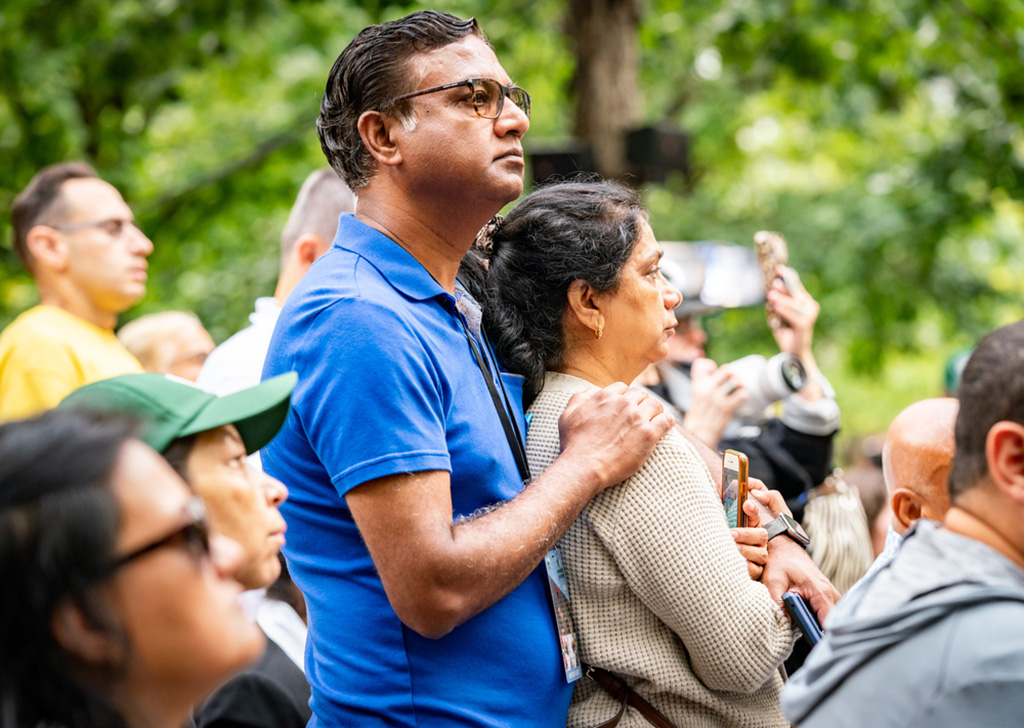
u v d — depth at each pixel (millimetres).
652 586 2352
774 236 4199
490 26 10695
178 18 9680
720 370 4074
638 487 2375
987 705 1591
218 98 12797
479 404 2355
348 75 2375
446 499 2131
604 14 9422
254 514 1868
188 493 1397
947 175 10984
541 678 2309
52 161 10422
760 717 2543
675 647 2461
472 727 2203
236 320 10609
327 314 2203
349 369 2133
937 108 11883
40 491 1257
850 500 4227
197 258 11703
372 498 2088
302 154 11820
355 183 2438
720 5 10555
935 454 2346
